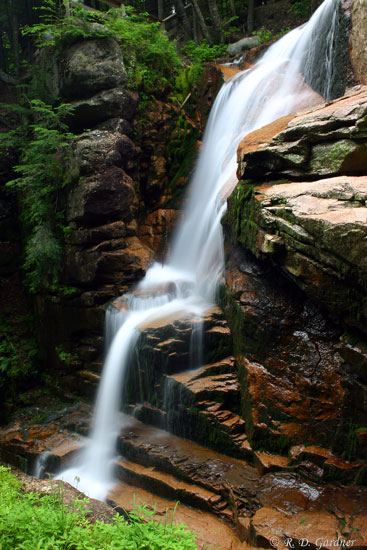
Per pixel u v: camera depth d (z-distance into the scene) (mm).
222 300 8125
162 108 11516
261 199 6441
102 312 9547
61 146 10234
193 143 12023
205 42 17016
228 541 5133
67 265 10258
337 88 9070
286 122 7781
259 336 6758
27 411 9992
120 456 7371
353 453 5406
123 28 11227
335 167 6121
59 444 8102
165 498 6277
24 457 8094
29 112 11516
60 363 10508
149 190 11750
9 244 12758
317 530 4598
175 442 7141
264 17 18156
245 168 7297
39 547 2924
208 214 10188
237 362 7277
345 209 5207
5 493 4352
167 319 8188
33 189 10789
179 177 11836
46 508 3840
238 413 6953
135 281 10039
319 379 6039
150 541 3229
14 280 12727
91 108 10305
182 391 7227
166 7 22250
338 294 5395
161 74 11672
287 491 5426
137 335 8211
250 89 11031
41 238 10195
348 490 5148
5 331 11820
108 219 10133
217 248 9141
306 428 5949
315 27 10484
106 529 3336
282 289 6863
